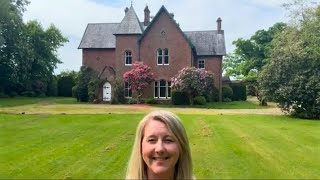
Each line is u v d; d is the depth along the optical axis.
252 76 52.09
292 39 29.58
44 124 19.64
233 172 9.77
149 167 2.02
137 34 41.59
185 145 2.05
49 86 56.38
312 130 18.67
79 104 38.28
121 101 40.78
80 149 12.89
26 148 13.04
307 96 25.58
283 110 27.84
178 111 30.42
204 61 43.53
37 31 57.38
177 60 41.22
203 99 38.72
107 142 14.37
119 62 41.91
